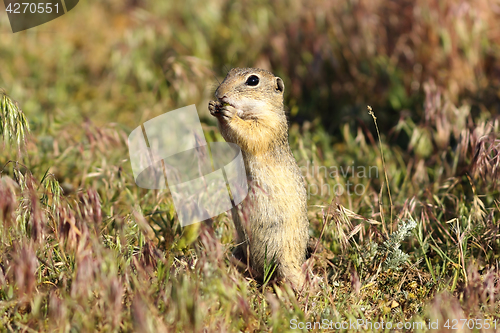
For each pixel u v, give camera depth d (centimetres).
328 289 835
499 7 1552
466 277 839
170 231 962
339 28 1625
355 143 1405
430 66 1505
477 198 964
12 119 823
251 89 909
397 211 1066
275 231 890
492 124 1170
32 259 669
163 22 1816
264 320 758
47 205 804
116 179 1104
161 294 690
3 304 698
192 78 1539
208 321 688
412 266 905
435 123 1307
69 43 1905
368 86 1584
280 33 1686
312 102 1622
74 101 1678
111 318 640
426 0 1534
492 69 1504
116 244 802
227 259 902
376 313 816
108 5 2053
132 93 1723
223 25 1819
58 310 638
